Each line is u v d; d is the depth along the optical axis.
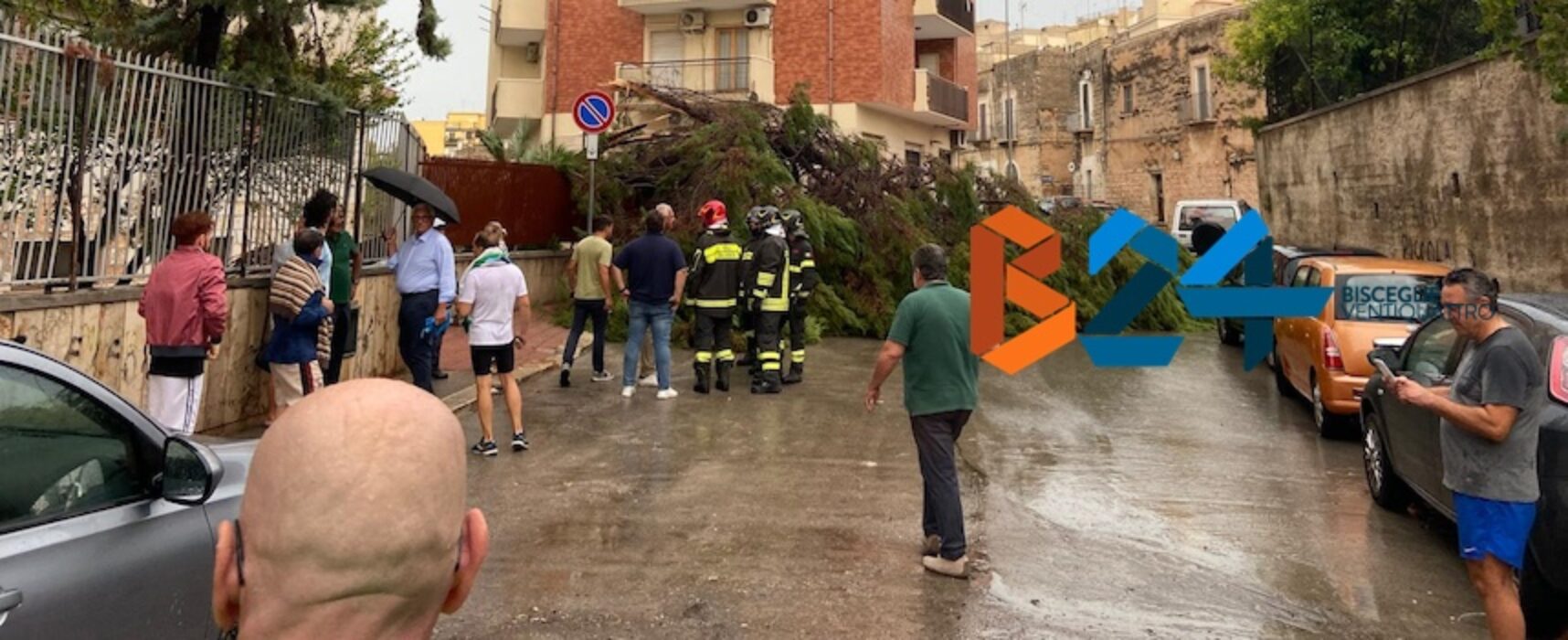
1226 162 32.09
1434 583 4.67
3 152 5.07
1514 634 3.53
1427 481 5.16
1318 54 19.22
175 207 6.39
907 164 15.60
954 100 27.67
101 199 5.78
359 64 14.66
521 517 5.40
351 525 1.08
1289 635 4.06
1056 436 7.88
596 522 5.32
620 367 10.61
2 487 2.38
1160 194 35.16
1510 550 3.53
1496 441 3.52
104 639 2.50
